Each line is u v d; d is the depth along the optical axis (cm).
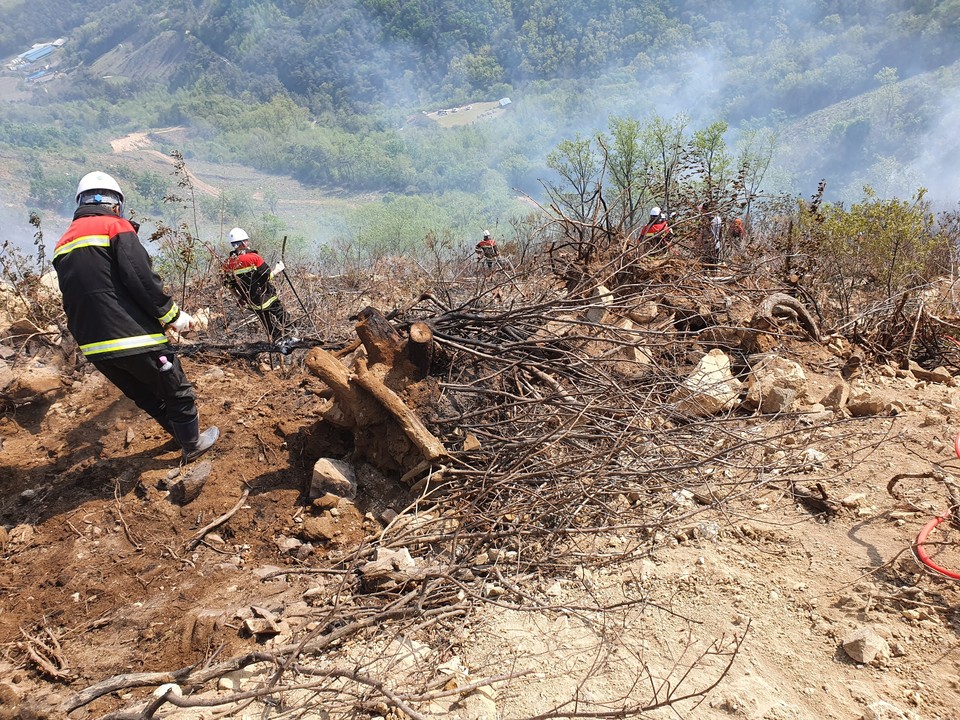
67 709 232
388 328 373
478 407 389
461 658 249
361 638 262
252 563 314
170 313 350
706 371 419
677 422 405
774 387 416
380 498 352
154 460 380
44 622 284
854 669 234
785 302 526
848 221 822
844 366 493
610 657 244
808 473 350
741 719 215
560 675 236
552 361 398
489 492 330
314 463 375
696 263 546
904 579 271
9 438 415
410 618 267
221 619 273
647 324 499
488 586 286
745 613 262
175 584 300
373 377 348
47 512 348
